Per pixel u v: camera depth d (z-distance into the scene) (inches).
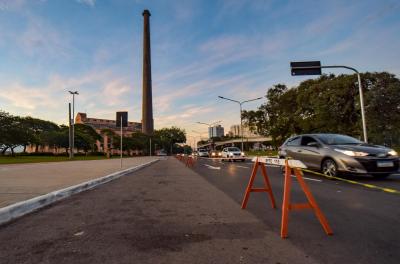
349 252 135.1
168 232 170.2
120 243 151.8
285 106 1911.9
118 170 627.5
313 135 459.2
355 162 366.3
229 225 183.5
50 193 285.9
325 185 346.6
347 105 1437.0
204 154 2420.0
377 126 1310.3
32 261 129.4
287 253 135.0
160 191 335.9
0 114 2204.7
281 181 402.0
